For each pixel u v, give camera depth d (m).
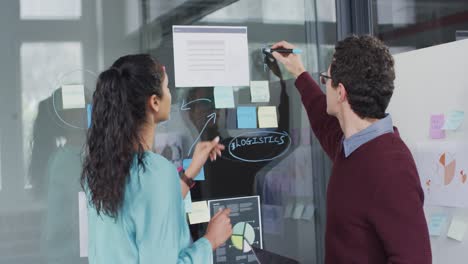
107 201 1.32
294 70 2.18
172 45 2.06
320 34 2.30
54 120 1.91
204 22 2.11
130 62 1.41
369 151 1.50
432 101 1.93
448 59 1.87
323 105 1.98
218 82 2.13
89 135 1.40
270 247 2.20
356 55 1.54
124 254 1.34
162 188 1.35
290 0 2.26
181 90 2.07
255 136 2.19
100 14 1.97
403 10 2.57
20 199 1.87
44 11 1.91
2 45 1.86
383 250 1.48
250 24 2.19
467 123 1.80
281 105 2.24
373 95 1.53
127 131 1.36
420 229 1.40
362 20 2.32
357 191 1.49
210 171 2.11
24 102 1.88
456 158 1.84
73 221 1.92
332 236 1.58
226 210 1.60
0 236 1.85
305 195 2.27
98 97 1.39
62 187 1.92
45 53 1.91
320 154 2.29
